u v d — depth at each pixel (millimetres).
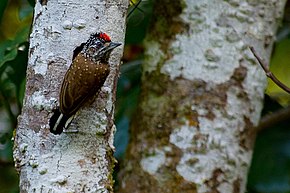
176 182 4508
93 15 4270
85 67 4234
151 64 4543
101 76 4238
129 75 4652
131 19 4609
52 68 4262
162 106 4527
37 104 4258
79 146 4254
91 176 4258
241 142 4520
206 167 4504
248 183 4680
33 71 4270
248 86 4520
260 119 4660
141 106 4543
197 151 4504
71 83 4230
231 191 4512
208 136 4508
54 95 4258
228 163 4512
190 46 4520
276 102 4730
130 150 4547
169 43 4531
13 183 4781
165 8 4539
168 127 4520
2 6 4566
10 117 4637
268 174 4676
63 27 4266
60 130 4246
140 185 4527
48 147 4254
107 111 4266
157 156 4520
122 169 4555
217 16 4516
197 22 4520
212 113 4508
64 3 4270
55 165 4250
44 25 4273
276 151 4680
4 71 4586
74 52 4262
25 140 4262
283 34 4750
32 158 4254
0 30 4777
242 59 4516
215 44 4516
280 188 4672
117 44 4250
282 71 4789
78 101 4234
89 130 4258
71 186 4250
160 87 4531
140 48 4695
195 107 4512
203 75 4512
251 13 4523
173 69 4527
